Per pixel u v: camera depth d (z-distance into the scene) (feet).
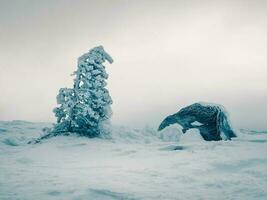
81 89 54.54
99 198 17.52
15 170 25.73
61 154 37.68
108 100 55.52
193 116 55.67
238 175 22.77
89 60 55.72
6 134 57.21
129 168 26.58
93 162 30.76
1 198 17.01
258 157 27.71
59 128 53.98
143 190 19.02
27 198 17.08
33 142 49.85
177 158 30.42
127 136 55.01
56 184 20.27
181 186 20.11
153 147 40.93
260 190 18.48
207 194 18.22
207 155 30.68
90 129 53.11
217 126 51.90
